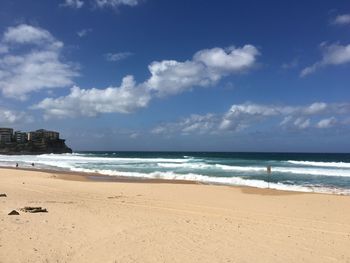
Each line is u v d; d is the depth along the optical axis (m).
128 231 9.14
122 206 13.77
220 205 14.86
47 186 21.66
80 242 8.03
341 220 11.76
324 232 9.86
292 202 16.03
